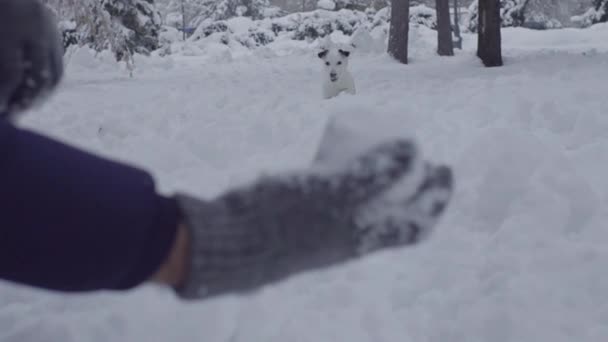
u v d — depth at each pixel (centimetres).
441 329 274
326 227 74
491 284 296
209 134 618
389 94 870
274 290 304
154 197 77
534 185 369
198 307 273
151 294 298
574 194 361
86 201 72
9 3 77
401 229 74
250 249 75
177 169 527
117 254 73
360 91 1054
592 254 307
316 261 77
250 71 1892
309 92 1157
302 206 74
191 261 74
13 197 70
